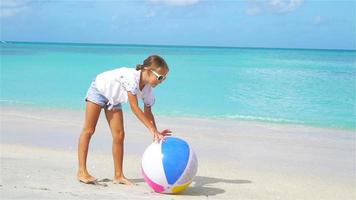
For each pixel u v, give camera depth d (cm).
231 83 2139
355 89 1955
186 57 5647
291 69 3447
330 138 963
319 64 4475
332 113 1299
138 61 3894
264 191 574
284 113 1285
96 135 930
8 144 828
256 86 2023
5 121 1078
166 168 505
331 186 615
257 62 4719
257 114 1256
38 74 2406
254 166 713
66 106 1334
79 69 2827
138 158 747
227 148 841
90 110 555
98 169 657
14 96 1532
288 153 816
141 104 1320
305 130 1046
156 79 537
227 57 6106
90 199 459
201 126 1060
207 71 2958
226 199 520
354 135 1000
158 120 1130
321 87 2030
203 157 766
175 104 1416
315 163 747
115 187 541
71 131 970
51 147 812
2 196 448
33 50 7388
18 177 554
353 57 7431
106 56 5078
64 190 495
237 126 1073
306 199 549
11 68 2847
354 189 604
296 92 1820
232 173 666
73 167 651
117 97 545
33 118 1127
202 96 1623
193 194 533
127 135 936
